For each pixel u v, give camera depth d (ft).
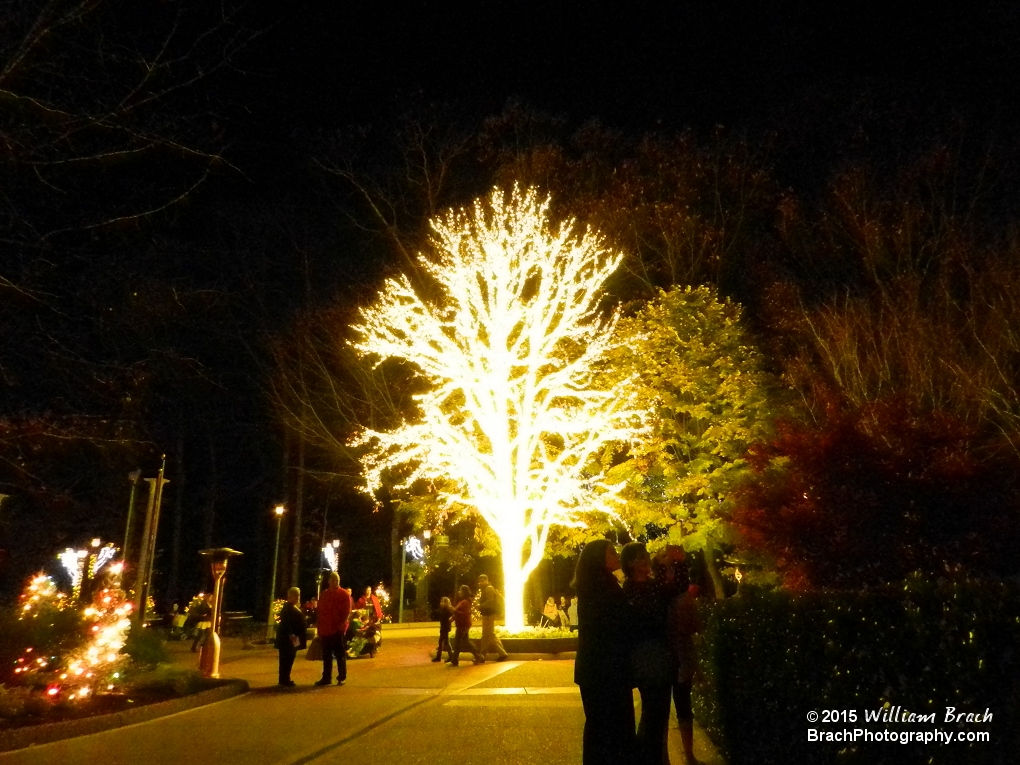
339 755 27.76
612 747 16.88
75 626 36.73
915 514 31.35
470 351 77.20
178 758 27.45
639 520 71.26
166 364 64.54
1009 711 12.10
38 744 29.81
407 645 84.79
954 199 63.62
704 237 84.07
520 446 71.15
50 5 41.39
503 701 37.68
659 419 71.77
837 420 34.01
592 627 17.52
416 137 101.14
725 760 22.99
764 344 76.28
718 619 23.44
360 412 103.96
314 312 105.50
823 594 17.24
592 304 86.69
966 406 48.98
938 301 57.31
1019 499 31.09
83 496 92.94
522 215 76.74
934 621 13.52
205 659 49.96
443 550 111.04
